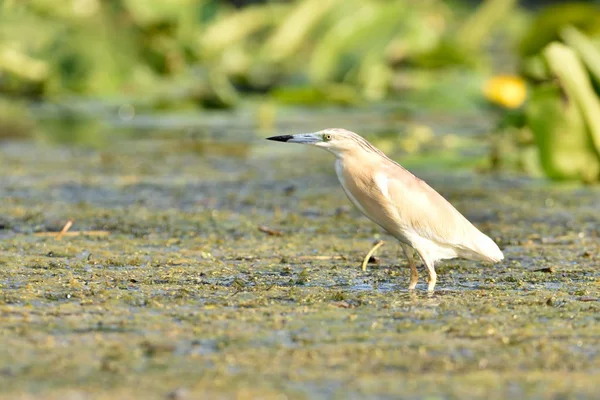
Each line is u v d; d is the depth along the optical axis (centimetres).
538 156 1565
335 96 2522
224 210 1326
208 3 3070
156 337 705
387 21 2731
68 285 874
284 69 2839
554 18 1988
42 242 1096
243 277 930
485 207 1372
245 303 810
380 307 802
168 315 768
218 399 582
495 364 650
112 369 632
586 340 707
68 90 2577
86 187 1500
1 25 2517
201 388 599
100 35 2591
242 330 726
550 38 2020
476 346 689
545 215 1312
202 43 2883
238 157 1869
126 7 2602
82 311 777
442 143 1958
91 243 1095
